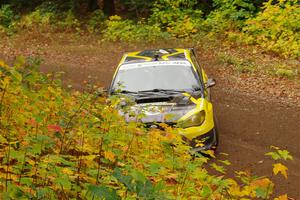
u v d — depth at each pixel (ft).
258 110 40.40
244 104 42.65
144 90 30.58
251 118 37.99
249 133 34.27
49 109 21.45
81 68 62.69
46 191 12.30
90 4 106.52
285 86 48.67
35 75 24.39
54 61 68.08
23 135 16.53
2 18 96.22
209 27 76.84
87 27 91.50
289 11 67.31
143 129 22.27
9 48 78.43
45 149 16.29
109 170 14.84
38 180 13.26
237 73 55.21
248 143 32.07
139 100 28.58
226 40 70.18
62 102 24.12
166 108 27.68
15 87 21.72
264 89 48.21
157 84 30.99
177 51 34.91
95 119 20.48
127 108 23.97
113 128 19.93
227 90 48.39
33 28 90.22
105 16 96.12
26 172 13.64
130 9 98.73
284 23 65.92
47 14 96.12
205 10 91.40
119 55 69.97
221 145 31.65
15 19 98.37
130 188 9.81
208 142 27.86
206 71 57.16
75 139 17.40
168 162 17.76
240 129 35.32
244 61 58.80
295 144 31.68
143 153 18.61
